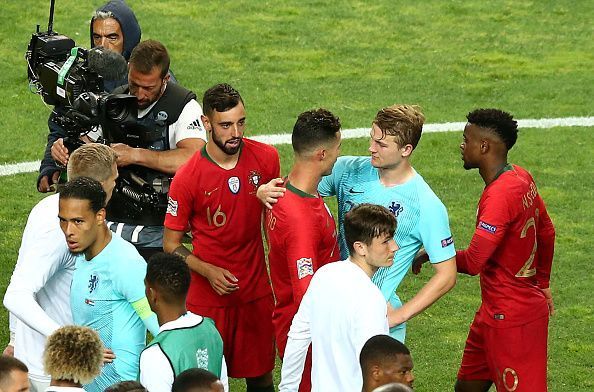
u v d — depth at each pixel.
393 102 49.22
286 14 57.94
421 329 31.95
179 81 50.69
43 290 22.19
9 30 54.50
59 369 18.05
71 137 26.86
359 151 44.31
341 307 20.02
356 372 20.06
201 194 24.88
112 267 21.28
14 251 36.19
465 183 41.91
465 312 33.00
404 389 16.03
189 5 58.53
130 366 21.67
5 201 39.81
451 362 30.14
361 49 54.47
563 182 42.06
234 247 25.39
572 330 31.83
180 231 25.28
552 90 50.56
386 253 20.36
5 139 44.75
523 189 24.25
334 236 23.19
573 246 37.12
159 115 27.05
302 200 22.55
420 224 23.34
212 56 53.19
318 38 55.44
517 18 58.25
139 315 21.42
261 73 51.75
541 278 25.69
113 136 26.52
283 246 22.67
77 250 20.86
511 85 51.09
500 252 24.50
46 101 27.75
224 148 24.22
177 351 19.25
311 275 22.34
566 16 58.56
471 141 24.45
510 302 24.61
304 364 22.12
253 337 26.23
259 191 22.84
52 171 30.03
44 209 21.69
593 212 39.75
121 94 26.02
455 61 53.47
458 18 58.09
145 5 58.22
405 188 23.36
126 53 31.02
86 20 55.84
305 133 22.28
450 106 48.97
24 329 22.16
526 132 46.47
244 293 25.75
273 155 25.38
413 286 34.34
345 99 49.44
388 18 57.78
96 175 21.80
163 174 26.91
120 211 27.25
